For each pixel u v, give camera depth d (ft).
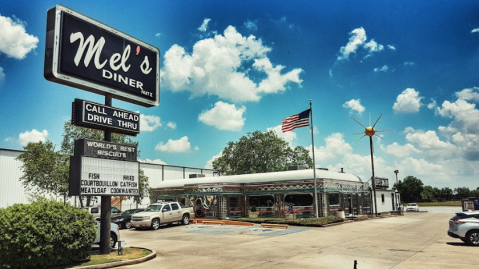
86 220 41.04
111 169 46.37
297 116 96.73
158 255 47.32
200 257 44.78
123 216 92.68
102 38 47.52
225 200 103.76
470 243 51.60
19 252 35.94
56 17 42.16
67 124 118.83
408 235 65.77
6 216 36.35
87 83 44.98
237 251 48.93
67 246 38.24
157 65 55.72
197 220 98.27
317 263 39.60
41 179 112.16
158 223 85.97
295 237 63.67
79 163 43.14
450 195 343.26
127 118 49.39
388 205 136.15
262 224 84.99
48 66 41.68
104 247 46.37
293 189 98.84
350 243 55.57
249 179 107.96
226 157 167.32
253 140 163.63
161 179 181.27
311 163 164.86
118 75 49.32
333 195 99.71
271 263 39.96
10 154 127.24
